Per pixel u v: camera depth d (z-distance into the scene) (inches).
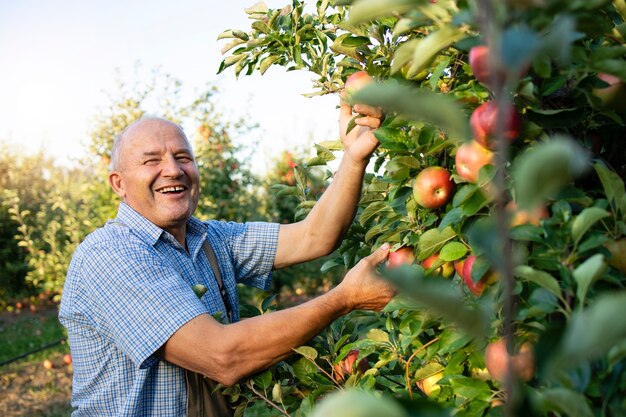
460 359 55.1
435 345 58.7
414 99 27.1
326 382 72.5
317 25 81.5
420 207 63.0
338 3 53.0
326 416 24.0
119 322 73.7
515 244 43.6
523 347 44.4
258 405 121.0
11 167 502.6
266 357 69.9
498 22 31.1
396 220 66.4
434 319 53.2
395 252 67.3
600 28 41.6
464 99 48.6
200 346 70.2
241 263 93.0
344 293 69.9
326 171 92.2
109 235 80.7
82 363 80.0
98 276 76.0
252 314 92.3
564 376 34.6
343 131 78.5
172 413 76.2
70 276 80.3
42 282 437.7
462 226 53.3
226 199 332.5
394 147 60.2
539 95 45.6
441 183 57.3
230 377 70.4
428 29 53.6
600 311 23.6
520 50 25.6
